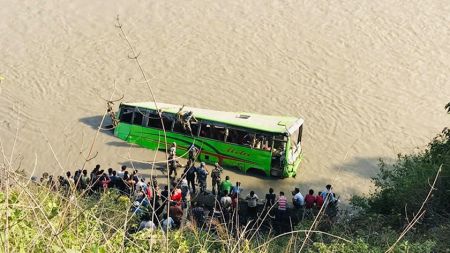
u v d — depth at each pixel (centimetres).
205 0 4575
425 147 2967
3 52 3788
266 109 3306
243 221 2152
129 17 4288
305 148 2959
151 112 2891
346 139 3044
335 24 4253
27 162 2727
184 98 3378
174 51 3878
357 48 3966
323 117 3234
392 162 2866
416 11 4453
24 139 2916
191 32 4119
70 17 4253
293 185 2689
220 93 3444
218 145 2798
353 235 1542
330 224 1641
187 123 2800
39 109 3200
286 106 3338
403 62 3806
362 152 2941
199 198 2397
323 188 2672
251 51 3906
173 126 2875
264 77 3622
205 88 3491
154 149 2914
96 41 3962
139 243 887
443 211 1672
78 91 3400
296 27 4209
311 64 3778
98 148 2894
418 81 3612
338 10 4453
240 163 2770
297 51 3922
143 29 4138
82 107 3241
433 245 1239
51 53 3800
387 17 4356
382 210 1883
